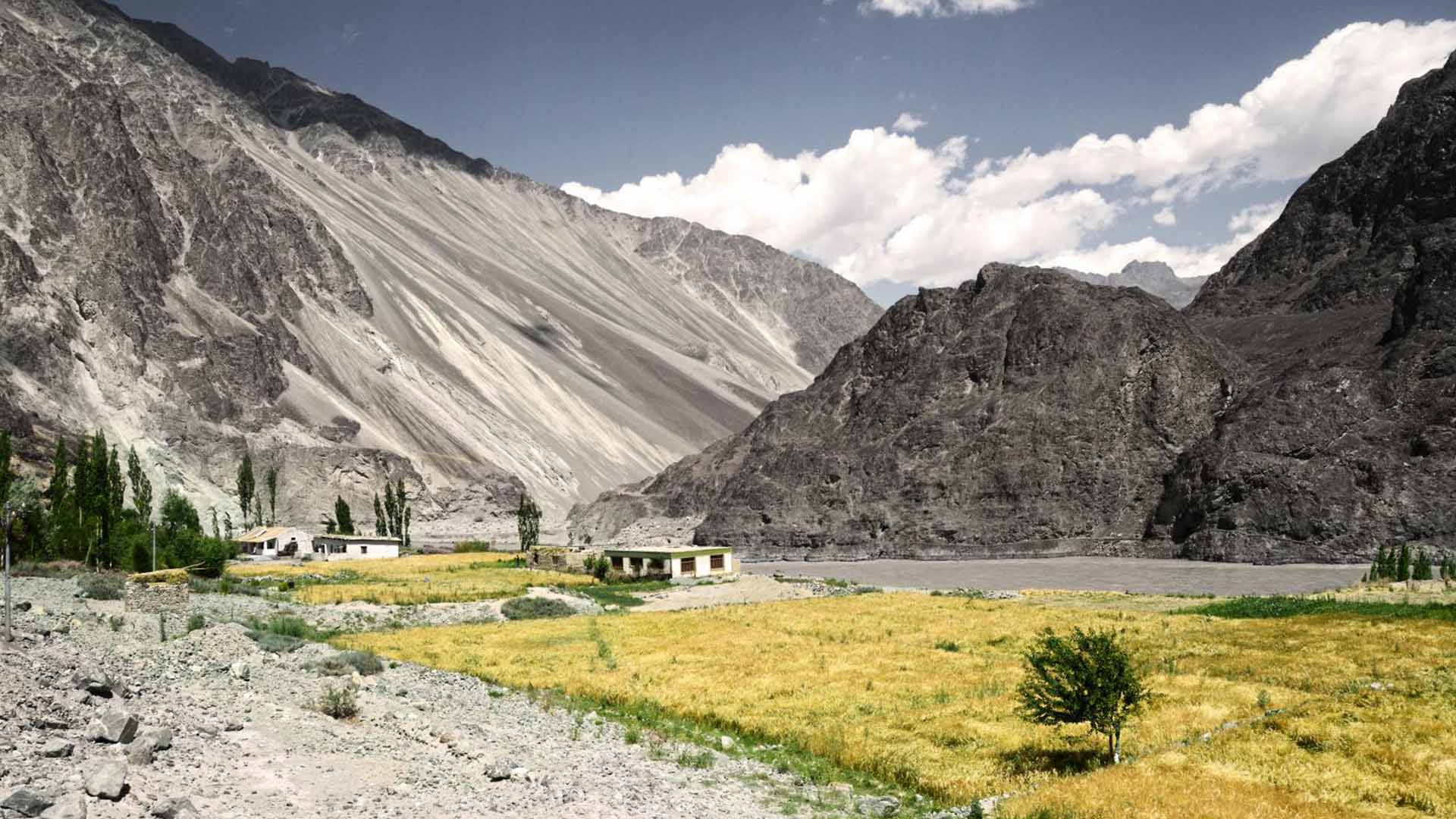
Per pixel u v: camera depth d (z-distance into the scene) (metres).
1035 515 163.00
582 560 121.56
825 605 81.44
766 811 26.73
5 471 97.88
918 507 173.62
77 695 24.75
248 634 48.12
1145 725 36.22
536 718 37.22
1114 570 128.88
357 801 21.73
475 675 48.34
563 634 64.06
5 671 24.95
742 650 56.44
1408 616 58.81
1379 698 38.06
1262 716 36.97
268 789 21.67
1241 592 100.25
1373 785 28.28
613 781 27.50
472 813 21.95
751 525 187.50
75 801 17.45
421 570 116.75
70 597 61.06
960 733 36.28
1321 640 51.72
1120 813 25.92
